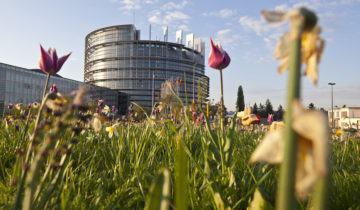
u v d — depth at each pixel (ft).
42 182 2.97
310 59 1.18
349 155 9.18
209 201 4.75
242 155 7.85
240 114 8.23
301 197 1.02
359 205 4.49
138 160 6.84
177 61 336.29
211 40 6.33
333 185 5.37
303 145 1.03
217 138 6.23
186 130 10.16
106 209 4.58
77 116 2.76
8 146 8.45
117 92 297.12
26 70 165.48
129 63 326.65
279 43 1.19
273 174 5.70
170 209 4.58
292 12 1.09
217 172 5.86
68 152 2.95
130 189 5.71
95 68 344.49
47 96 2.84
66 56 5.59
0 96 149.48
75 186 5.46
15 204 2.84
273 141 1.10
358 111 143.33
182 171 1.57
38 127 2.60
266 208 4.01
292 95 1.06
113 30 344.28
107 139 11.40
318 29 1.13
